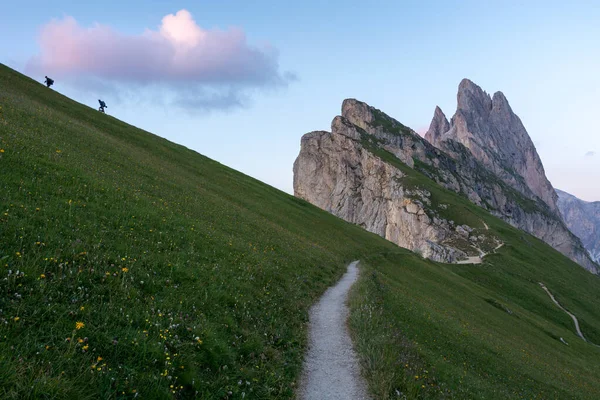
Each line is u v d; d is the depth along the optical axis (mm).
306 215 68250
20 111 34469
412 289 43656
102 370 7930
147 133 68938
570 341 63969
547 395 25219
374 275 37250
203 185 50031
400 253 71938
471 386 17625
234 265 20438
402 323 23688
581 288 129125
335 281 31562
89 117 57281
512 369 27312
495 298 73875
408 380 13047
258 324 14945
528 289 109688
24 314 8438
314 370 13625
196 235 22172
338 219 88250
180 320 11430
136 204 22266
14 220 12234
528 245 171875
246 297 16703
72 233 13562
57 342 8102
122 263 13234
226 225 31734
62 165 22234
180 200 32906
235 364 11062
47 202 15656
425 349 20500
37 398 6434
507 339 40594
